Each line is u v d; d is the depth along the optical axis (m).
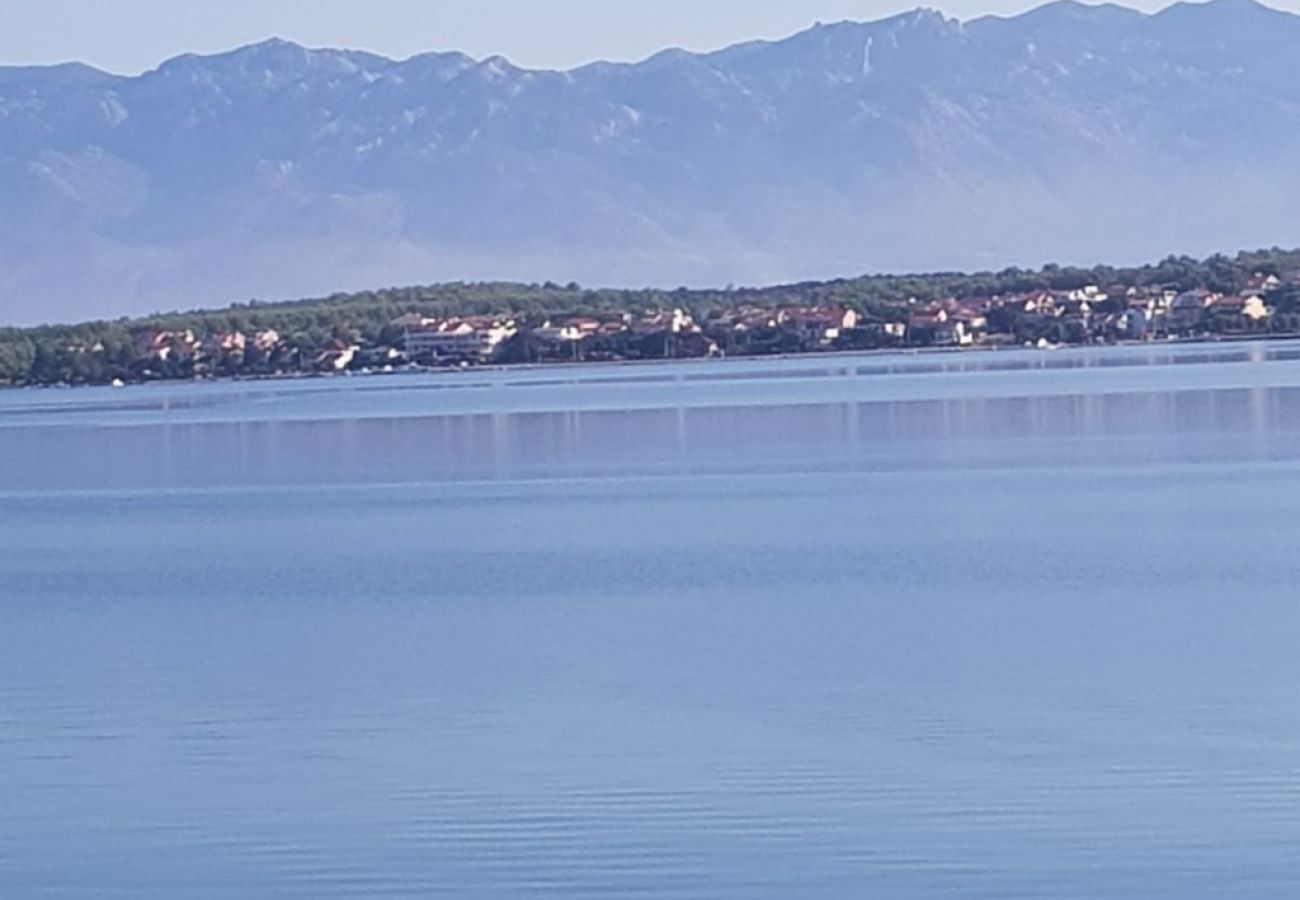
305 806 71.00
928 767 72.75
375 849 66.19
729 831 66.50
